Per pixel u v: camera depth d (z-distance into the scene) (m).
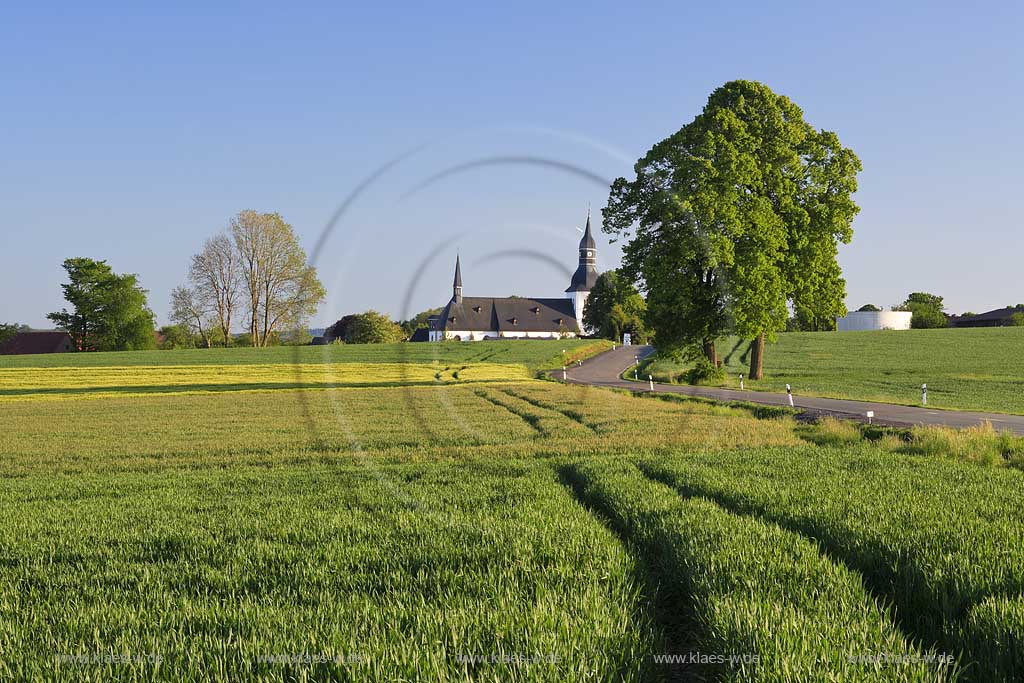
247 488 14.12
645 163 35.91
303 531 9.61
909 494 10.78
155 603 6.68
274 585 7.29
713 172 29.16
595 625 5.69
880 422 22.94
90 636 5.94
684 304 21.61
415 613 6.14
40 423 29.81
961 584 6.35
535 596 6.55
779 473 13.52
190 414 32.84
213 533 9.80
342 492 13.13
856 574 6.96
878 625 5.69
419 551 8.22
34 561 8.55
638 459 16.34
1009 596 6.09
